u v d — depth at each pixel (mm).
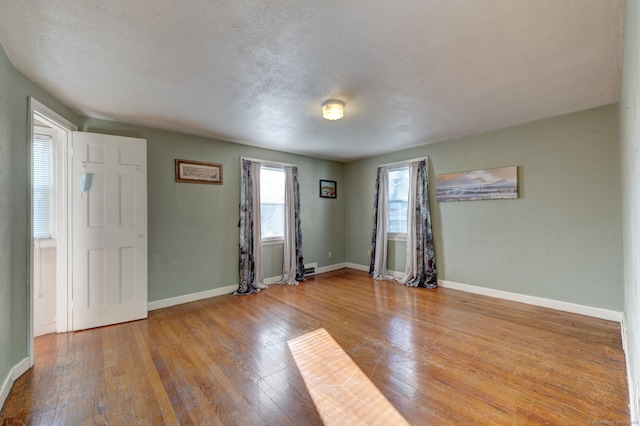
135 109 2859
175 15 1533
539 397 1720
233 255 4164
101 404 1711
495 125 3527
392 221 5070
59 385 1898
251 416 1601
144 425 1542
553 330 2668
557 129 3225
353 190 5719
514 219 3572
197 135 3805
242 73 2182
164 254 3512
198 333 2725
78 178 2822
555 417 1550
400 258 4918
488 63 2072
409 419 1563
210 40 1767
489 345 2396
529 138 3426
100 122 3105
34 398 1768
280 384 1899
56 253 2771
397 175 5000
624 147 2113
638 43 1003
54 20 1557
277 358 2242
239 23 1607
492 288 3779
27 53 1871
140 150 3168
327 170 5574
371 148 4656
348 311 3293
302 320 3035
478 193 3867
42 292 2719
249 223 4262
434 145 4363
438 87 2457
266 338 2605
